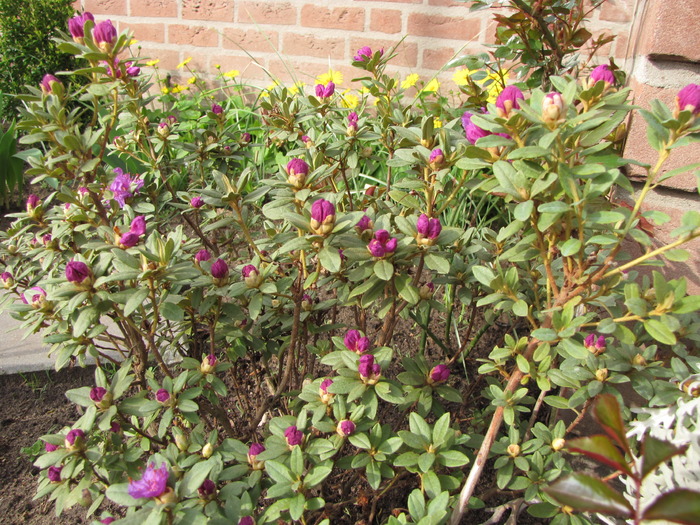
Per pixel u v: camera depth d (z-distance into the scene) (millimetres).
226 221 666
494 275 608
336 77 1650
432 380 695
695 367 652
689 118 453
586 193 457
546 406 928
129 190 883
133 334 792
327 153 848
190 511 483
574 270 565
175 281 630
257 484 610
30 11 1720
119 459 627
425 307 753
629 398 786
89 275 591
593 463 798
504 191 502
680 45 642
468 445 707
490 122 506
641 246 736
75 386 1033
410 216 650
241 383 982
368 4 1736
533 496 632
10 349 1078
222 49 1949
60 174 729
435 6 1678
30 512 816
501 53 983
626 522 668
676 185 697
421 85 1688
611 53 1498
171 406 626
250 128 1637
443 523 558
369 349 651
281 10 1837
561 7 890
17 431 938
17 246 906
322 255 572
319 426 609
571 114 496
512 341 642
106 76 752
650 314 503
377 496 703
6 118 1781
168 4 1952
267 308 801
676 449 326
